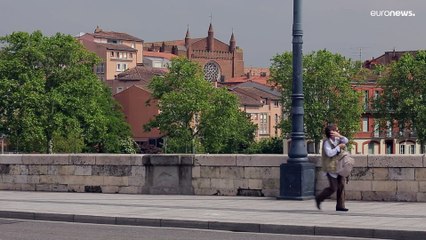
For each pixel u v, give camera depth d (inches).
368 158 829.2
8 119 4001.0
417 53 5191.9
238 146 5487.2
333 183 720.3
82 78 4126.5
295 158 828.0
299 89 829.8
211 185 920.9
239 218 678.5
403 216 677.9
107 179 983.6
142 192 959.6
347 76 5177.2
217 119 4881.9
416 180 808.9
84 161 999.6
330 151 716.0
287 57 5000.0
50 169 1022.4
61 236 615.2
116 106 5024.6
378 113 4909.0
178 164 939.3
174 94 4869.6
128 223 701.3
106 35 7760.8
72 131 3996.1
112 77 7401.6
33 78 3986.2
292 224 628.1
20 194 980.6
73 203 844.6
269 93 7003.0
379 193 824.3
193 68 5036.9
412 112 4773.6
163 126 4901.6
